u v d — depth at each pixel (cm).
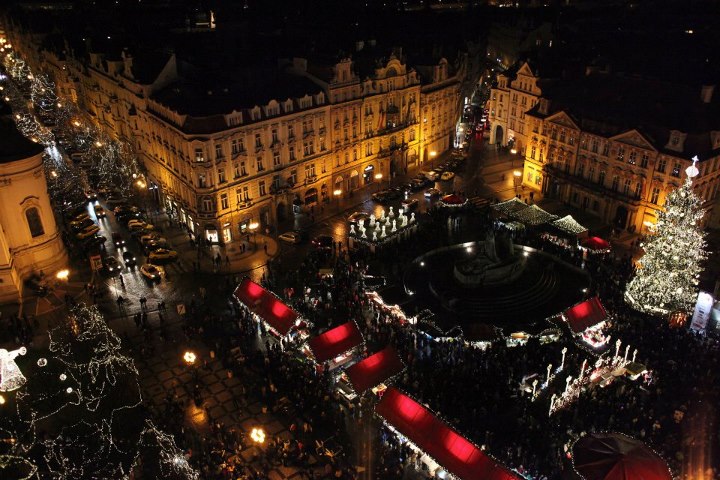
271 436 5244
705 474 4638
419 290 7488
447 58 12669
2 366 3456
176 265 8256
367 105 10525
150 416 5450
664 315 6631
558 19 16812
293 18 16612
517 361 5938
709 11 15962
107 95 11469
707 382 5562
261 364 6128
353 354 6241
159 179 9831
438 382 5722
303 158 9631
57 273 7806
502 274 7394
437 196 10431
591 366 5897
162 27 15212
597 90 9800
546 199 10350
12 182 7200
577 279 7588
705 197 8488
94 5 17650
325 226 9500
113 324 6875
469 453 4500
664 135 8325
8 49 18525
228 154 8431
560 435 5097
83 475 4766
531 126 10600
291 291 7269
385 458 5009
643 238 8794
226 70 9725
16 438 5119
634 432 5009
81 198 9894
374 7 19225
